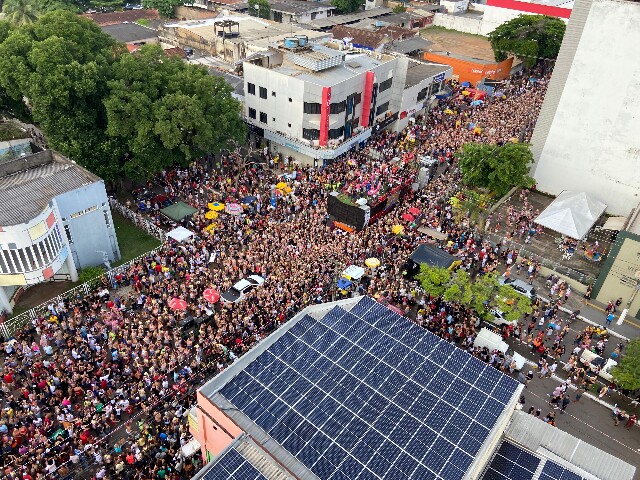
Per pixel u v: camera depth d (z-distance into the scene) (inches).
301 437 959.6
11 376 1368.1
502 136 2881.4
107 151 2089.1
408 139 2824.8
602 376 1558.8
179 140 2105.1
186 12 4699.8
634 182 2287.2
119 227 2126.0
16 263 1539.1
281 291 1681.8
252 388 1047.6
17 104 2300.7
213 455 1113.4
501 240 2140.7
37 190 1668.3
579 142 2373.3
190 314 1641.2
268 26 3951.8
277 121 2635.3
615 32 2111.2
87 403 1298.0
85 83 2010.3
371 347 1142.3
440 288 1653.5
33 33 2244.1
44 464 1190.3
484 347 1571.1
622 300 1818.4
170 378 1429.6
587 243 2178.9
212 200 2234.3
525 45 3745.1
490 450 1017.5
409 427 979.3
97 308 1651.1
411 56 4047.7
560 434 1119.0
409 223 2127.2
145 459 1214.9
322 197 2273.6
